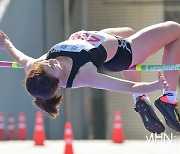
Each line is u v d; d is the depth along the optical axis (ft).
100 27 132.67
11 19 128.67
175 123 50.16
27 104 129.59
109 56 47.34
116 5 132.87
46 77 43.83
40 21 127.85
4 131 127.85
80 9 129.90
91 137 131.54
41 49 127.44
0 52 124.16
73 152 90.89
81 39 47.09
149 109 51.34
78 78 44.60
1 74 129.80
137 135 132.77
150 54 49.34
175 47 49.73
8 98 129.90
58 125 128.26
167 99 50.03
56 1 128.06
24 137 124.26
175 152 79.41
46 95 44.04
